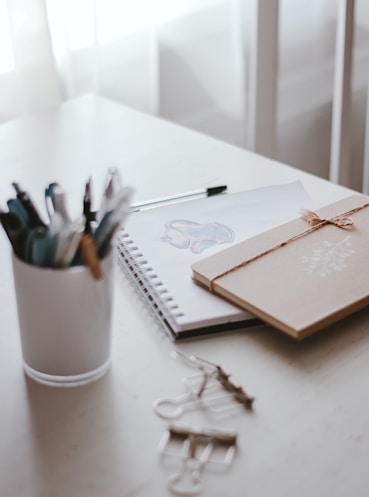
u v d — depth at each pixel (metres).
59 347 0.67
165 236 0.88
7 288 0.83
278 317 0.72
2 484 0.59
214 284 0.77
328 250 0.82
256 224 0.90
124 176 1.06
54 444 0.63
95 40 1.51
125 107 1.29
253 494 0.58
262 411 0.66
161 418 0.65
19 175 1.06
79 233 0.63
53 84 1.46
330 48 1.96
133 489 0.58
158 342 0.74
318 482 0.59
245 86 1.83
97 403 0.67
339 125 1.51
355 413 0.66
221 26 1.72
